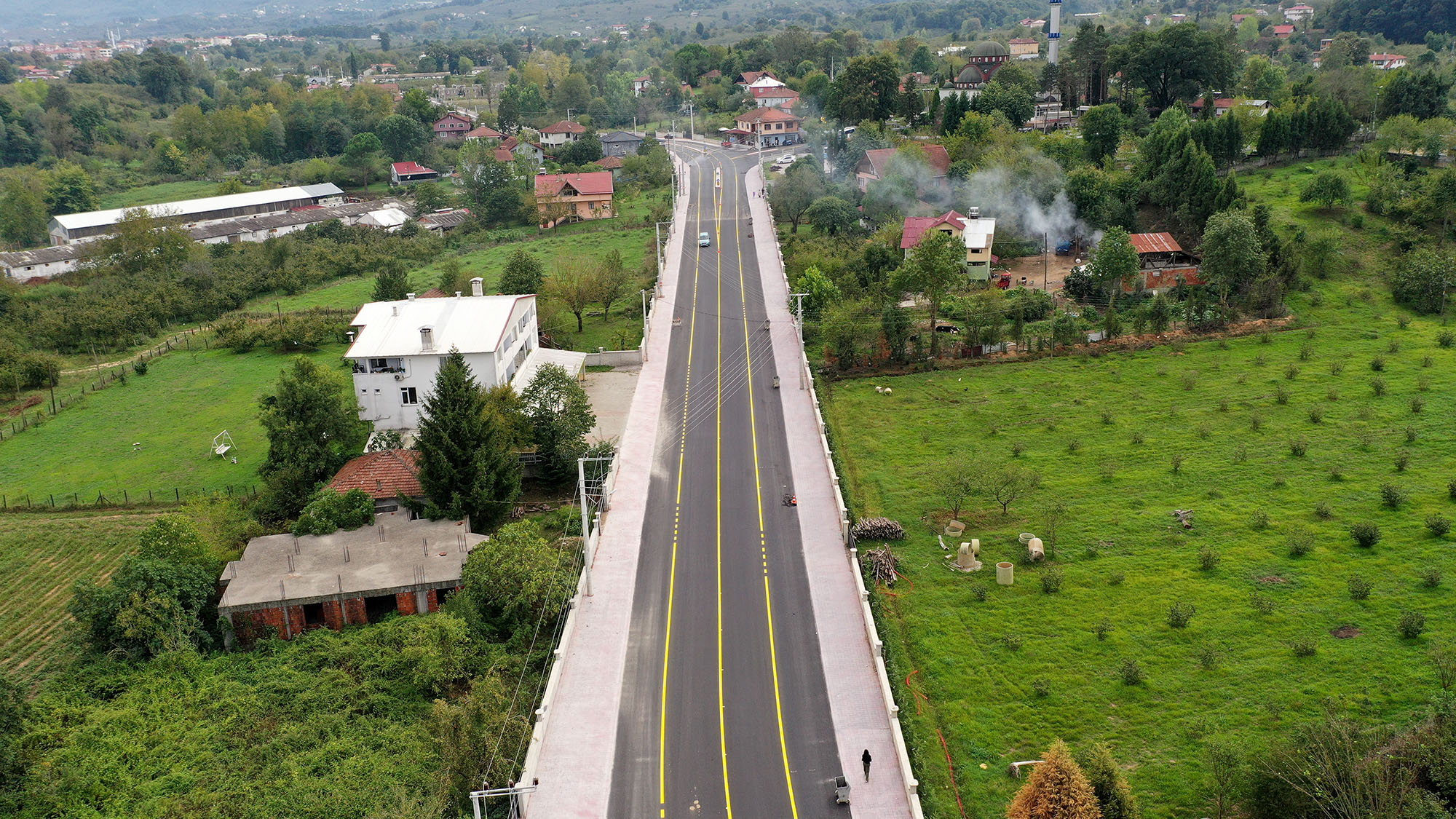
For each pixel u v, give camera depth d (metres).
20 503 92.62
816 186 177.38
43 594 77.94
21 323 148.50
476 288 115.31
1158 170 155.62
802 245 154.12
